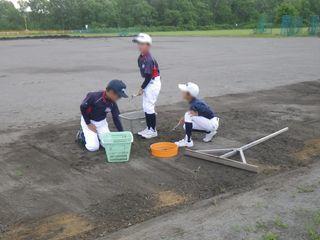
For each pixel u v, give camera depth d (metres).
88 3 83.25
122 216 4.27
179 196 4.74
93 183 5.07
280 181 5.14
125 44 34.59
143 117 6.99
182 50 26.55
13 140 6.79
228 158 5.89
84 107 5.96
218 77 14.34
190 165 5.68
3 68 17.69
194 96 6.33
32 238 3.87
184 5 87.38
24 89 12.17
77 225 4.09
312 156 6.08
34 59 21.64
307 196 4.69
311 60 19.67
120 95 5.84
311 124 7.86
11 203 4.55
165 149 6.06
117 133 5.88
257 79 13.73
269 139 6.80
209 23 90.19
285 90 11.55
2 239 3.85
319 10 82.88
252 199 4.64
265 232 3.91
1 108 9.51
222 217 4.22
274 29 57.72
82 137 6.36
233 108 9.22
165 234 3.90
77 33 64.06
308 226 4.01
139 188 4.93
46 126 7.69
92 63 19.36
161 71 16.16
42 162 5.77
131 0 87.00
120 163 5.73
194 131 6.75
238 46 29.83
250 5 93.69
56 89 12.11
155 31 71.94
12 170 5.48
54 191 4.85
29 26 82.81
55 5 83.88
